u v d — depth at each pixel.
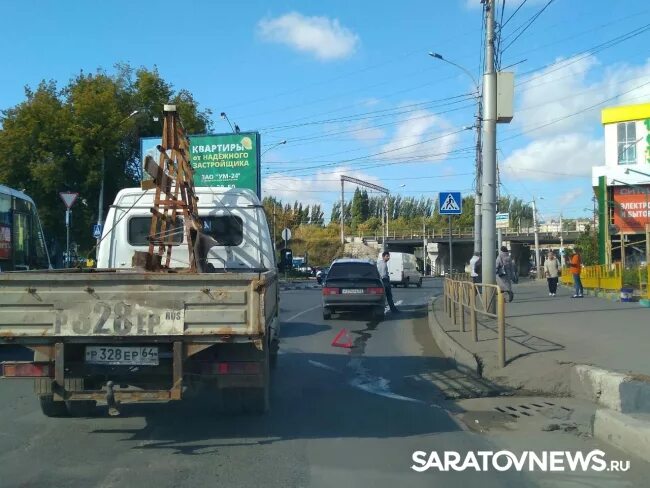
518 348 10.90
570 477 5.65
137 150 35.47
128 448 6.41
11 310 6.07
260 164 29.52
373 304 18.69
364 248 81.38
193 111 36.53
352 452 6.30
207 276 6.07
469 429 7.22
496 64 16.22
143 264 8.70
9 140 31.80
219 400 7.89
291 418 7.63
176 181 8.98
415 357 12.35
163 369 6.34
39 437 6.80
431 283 52.19
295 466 5.86
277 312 10.01
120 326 6.06
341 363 11.73
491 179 15.65
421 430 7.15
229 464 5.91
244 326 6.09
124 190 9.99
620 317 15.14
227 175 29.41
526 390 9.09
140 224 9.88
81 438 6.77
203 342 6.12
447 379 10.08
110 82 34.44
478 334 13.08
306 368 11.22
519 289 31.78
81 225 33.88
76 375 6.33
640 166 32.94
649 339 11.37
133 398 6.09
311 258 81.81
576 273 23.30
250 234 9.95
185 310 6.08
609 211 33.59
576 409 8.06
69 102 33.38
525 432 7.08
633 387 7.59
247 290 6.10
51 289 6.08
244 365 6.45
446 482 5.50
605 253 32.69
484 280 15.64
